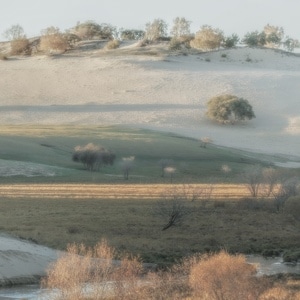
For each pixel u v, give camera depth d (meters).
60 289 68.56
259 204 154.62
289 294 69.50
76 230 118.50
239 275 64.50
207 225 129.50
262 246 111.69
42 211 146.75
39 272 85.19
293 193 154.25
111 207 155.38
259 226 130.50
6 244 92.62
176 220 129.00
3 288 78.56
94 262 77.75
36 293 75.56
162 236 116.88
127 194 188.38
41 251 93.69
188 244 110.56
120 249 102.50
